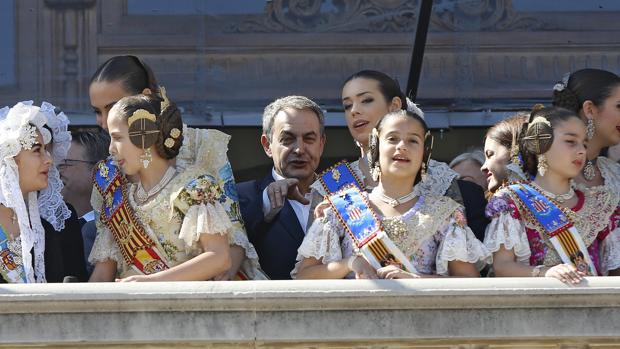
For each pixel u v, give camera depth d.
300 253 16.58
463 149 22.62
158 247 16.58
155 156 16.69
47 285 15.34
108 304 15.28
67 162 19.78
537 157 17.25
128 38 22.11
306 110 18.69
